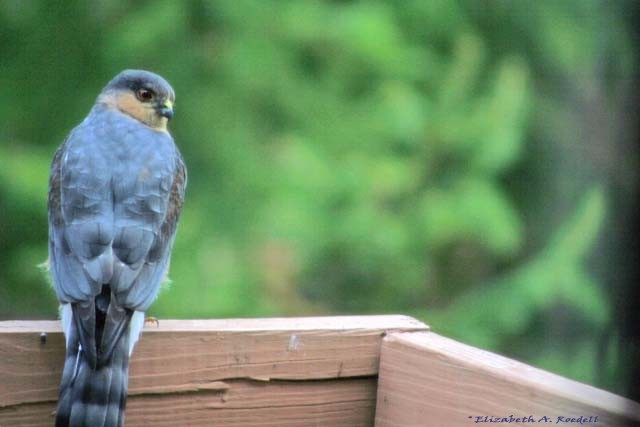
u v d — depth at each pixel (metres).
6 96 15.96
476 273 15.60
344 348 6.14
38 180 14.26
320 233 14.26
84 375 5.55
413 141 14.66
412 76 15.16
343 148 14.81
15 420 5.77
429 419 5.87
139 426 5.87
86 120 8.02
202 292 13.84
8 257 15.05
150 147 7.25
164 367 5.89
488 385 5.56
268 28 15.16
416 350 5.96
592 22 16.05
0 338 5.71
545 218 16.67
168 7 15.02
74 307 5.94
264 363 6.02
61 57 16.03
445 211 14.41
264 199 14.49
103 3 15.65
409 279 14.80
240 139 14.93
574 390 5.22
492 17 16.31
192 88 15.13
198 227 14.33
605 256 13.60
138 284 6.27
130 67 15.49
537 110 16.45
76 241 6.43
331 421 6.16
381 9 15.38
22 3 15.91
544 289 13.63
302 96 15.08
